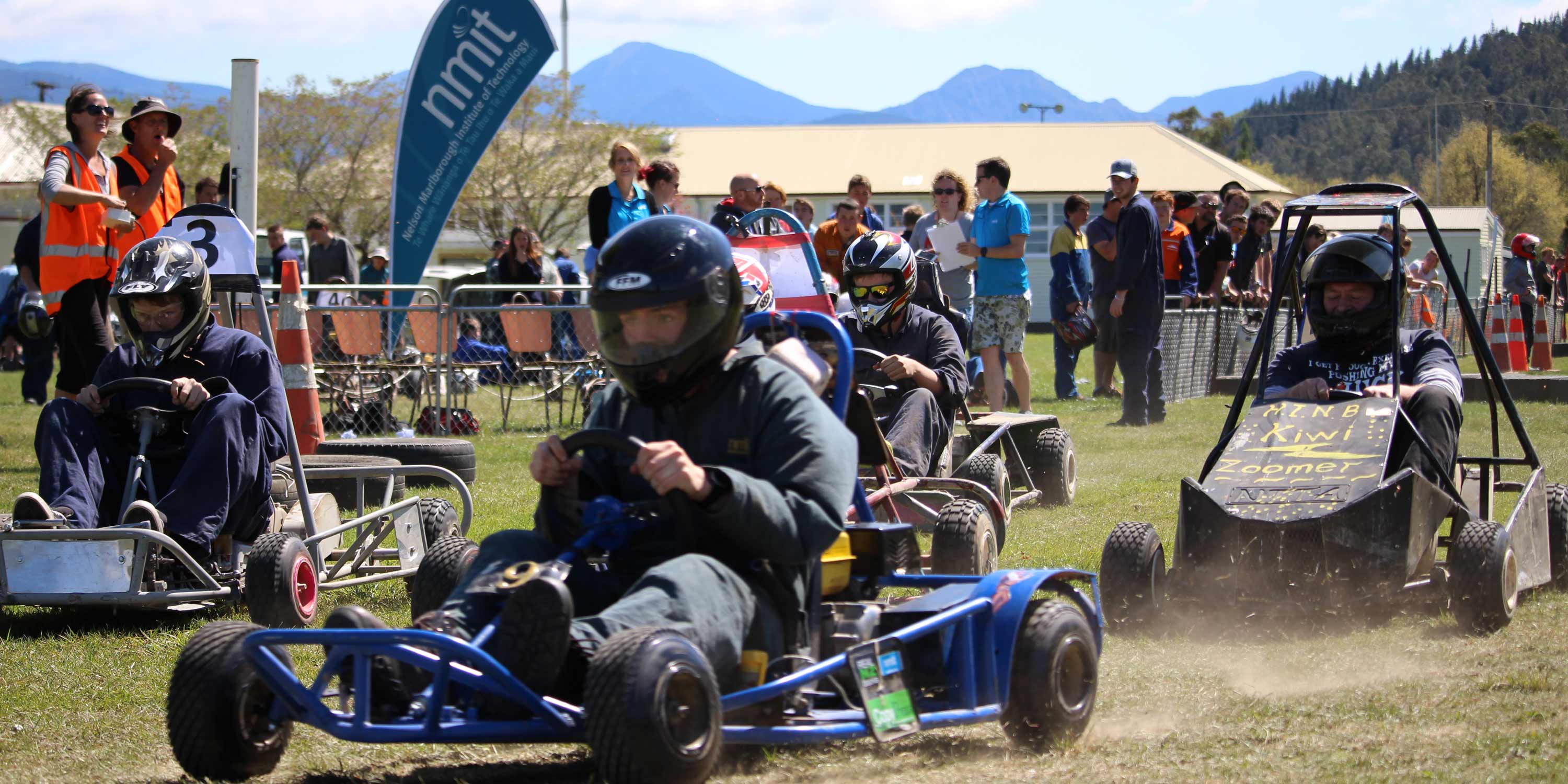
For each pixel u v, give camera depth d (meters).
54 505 8.48
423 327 19.78
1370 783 5.19
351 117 41.34
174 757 5.65
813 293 10.92
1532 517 8.70
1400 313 8.74
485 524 12.23
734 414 5.50
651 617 4.98
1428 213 8.83
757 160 59.91
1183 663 7.41
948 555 8.78
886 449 8.95
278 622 8.35
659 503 5.52
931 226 20.91
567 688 5.18
